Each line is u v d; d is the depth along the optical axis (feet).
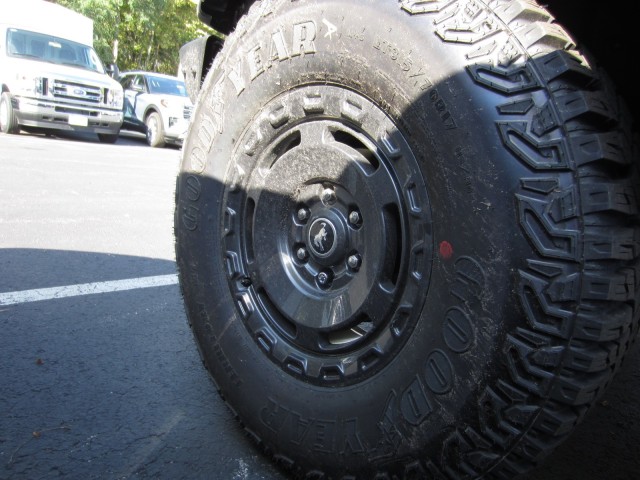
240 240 6.09
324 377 5.29
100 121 44.52
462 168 4.28
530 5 4.40
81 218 18.80
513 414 4.16
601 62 5.06
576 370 3.97
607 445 6.97
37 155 33.40
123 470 6.01
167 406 7.40
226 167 6.13
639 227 4.16
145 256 14.99
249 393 5.92
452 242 4.36
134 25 88.48
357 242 5.12
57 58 43.93
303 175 5.46
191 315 6.56
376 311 4.91
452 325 4.39
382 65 4.76
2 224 16.93
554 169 3.99
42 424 6.78
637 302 4.22
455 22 4.45
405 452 4.75
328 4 5.18
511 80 4.17
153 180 28.96
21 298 11.09
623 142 4.19
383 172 4.83
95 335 9.60
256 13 6.00
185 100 50.24
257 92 5.80
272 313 5.85
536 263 4.00
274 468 6.15
